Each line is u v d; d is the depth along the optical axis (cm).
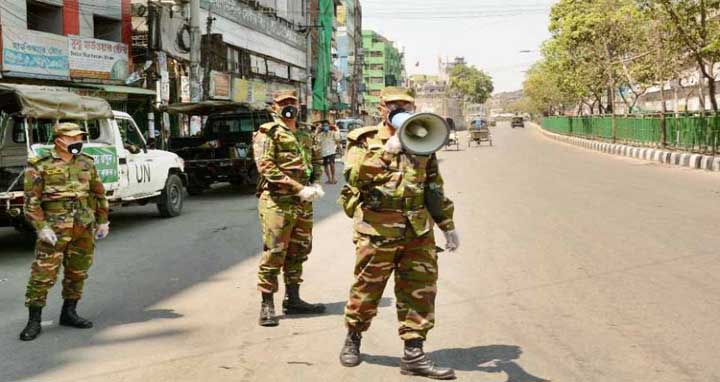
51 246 539
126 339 524
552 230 966
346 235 1002
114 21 2180
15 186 938
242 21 3294
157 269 792
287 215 543
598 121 4138
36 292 535
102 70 2005
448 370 424
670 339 488
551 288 641
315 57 4947
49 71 1802
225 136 1778
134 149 1150
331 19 5356
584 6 3941
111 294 674
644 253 791
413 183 411
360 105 7950
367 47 11306
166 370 452
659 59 2756
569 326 525
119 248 952
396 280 432
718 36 2109
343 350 456
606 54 3697
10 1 1706
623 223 1014
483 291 638
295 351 484
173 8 2497
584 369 436
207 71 2670
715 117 2222
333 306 604
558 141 5256
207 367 456
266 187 548
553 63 4881
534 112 12769
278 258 546
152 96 2031
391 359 464
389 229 415
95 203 579
